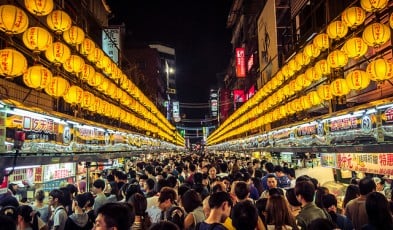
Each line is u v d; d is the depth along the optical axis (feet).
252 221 15.15
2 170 20.40
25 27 23.41
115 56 92.48
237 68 168.14
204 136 382.63
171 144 146.00
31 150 23.13
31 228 20.61
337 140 30.48
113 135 46.93
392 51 33.76
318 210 18.75
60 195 25.88
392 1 31.42
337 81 30.53
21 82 39.29
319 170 38.45
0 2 26.99
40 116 24.61
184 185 27.61
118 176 37.32
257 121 68.13
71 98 33.83
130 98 55.57
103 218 11.64
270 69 93.66
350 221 20.34
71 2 40.09
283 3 88.99
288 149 45.06
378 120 24.45
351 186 23.75
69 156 29.81
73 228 23.48
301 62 39.14
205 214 19.42
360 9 27.66
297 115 56.24
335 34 30.04
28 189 38.81
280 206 18.52
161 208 23.31
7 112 20.76
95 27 85.56
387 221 15.40
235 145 111.24
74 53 33.65
